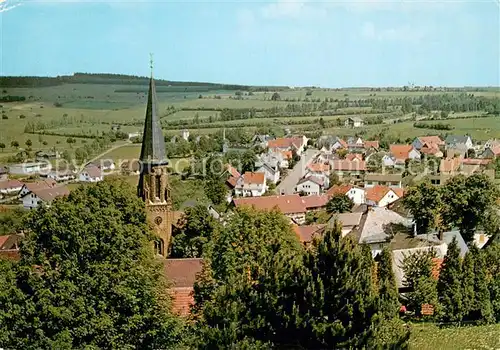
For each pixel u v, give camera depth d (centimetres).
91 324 3419
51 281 3512
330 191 11944
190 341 3509
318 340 2880
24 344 3303
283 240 4622
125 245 3788
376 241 7519
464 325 5066
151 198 6944
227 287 3244
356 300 2964
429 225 7988
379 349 2859
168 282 4388
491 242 6875
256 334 2950
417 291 5338
